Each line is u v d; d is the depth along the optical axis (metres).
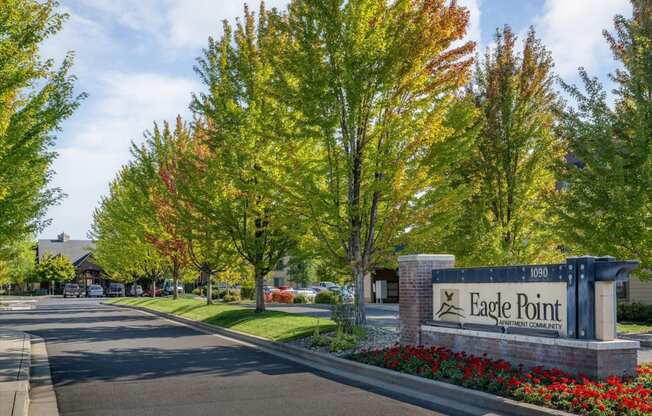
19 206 15.62
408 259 14.02
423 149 17.00
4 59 13.44
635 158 18.06
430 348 12.82
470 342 12.16
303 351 14.69
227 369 12.87
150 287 77.38
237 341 18.62
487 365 10.78
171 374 12.26
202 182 23.84
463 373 10.19
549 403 8.16
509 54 20.30
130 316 32.22
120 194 40.53
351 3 15.58
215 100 22.83
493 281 11.82
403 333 14.14
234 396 9.95
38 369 13.09
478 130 16.42
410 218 16.55
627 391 8.36
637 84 18.31
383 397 9.80
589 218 18.80
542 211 20.33
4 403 8.94
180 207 25.14
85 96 15.91
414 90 16.11
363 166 17.14
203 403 9.45
